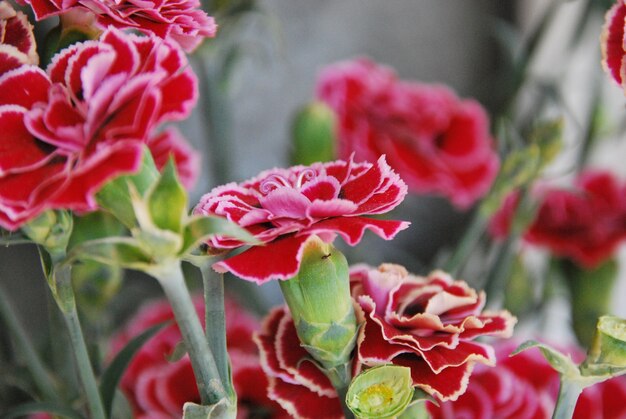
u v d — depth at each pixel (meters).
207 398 0.41
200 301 0.58
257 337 0.45
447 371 0.42
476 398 0.49
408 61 0.97
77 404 0.50
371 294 0.43
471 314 0.44
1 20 0.43
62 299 0.43
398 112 0.67
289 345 0.44
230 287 0.61
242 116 0.90
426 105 0.69
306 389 0.44
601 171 0.69
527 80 0.69
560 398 0.44
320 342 0.42
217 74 0.69
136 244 0.39
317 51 0.92
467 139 0.70
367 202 0.41
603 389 0.53
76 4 0.42
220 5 0.58
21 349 0.49
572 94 0.87
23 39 0.43
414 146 0.68
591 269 0.67
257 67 0.89
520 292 0.65
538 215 0.67
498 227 0.67
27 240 0.42
